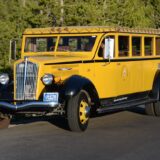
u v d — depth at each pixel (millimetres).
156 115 15016
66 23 27234
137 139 11078
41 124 13227
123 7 28672
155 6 38875
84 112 11938
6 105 11781
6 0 37125
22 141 10836
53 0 27234
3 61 27500
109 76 13227
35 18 27375
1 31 28172
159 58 15836
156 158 9289
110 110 13172
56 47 13344
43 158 9273
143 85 14852
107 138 11180
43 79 11672
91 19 27016
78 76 12102
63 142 10711
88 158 9273
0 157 9367
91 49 12867
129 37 14125
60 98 11648
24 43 13766
